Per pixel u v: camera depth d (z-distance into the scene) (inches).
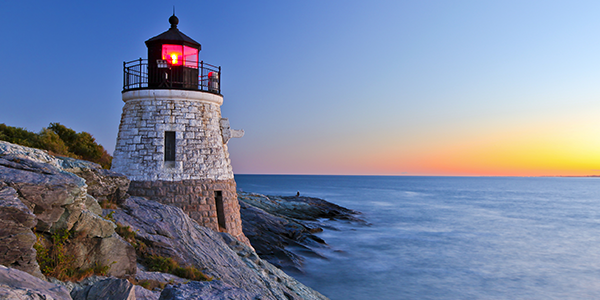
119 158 647.1
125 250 331.6
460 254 1318.9
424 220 2171.5
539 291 963.3
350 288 947.3
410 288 961.5
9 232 224.2
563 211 2822.3
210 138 682.2
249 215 1387.8
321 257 1202.0
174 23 693.3
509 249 1416.1
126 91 660.1
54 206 279.6
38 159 354.9
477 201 3725.4
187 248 480.7
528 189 6825.8
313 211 2170.3
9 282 180.7
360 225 1927.9
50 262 276.4
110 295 228.7
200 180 653.3
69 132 1069.1
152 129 642.8
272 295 489.7
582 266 1194.0
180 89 652.7
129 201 526.0
